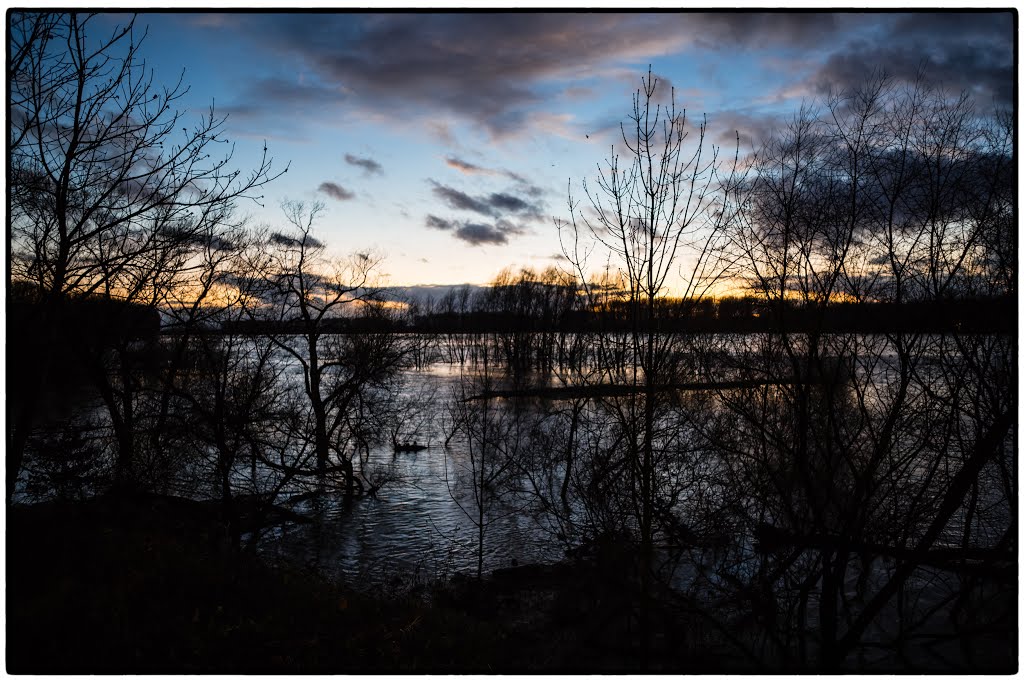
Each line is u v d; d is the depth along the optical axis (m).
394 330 27.52
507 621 13.12
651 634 11.97
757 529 11.55
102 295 14.46
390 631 10.40
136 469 16.48
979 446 9.42
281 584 11.46
